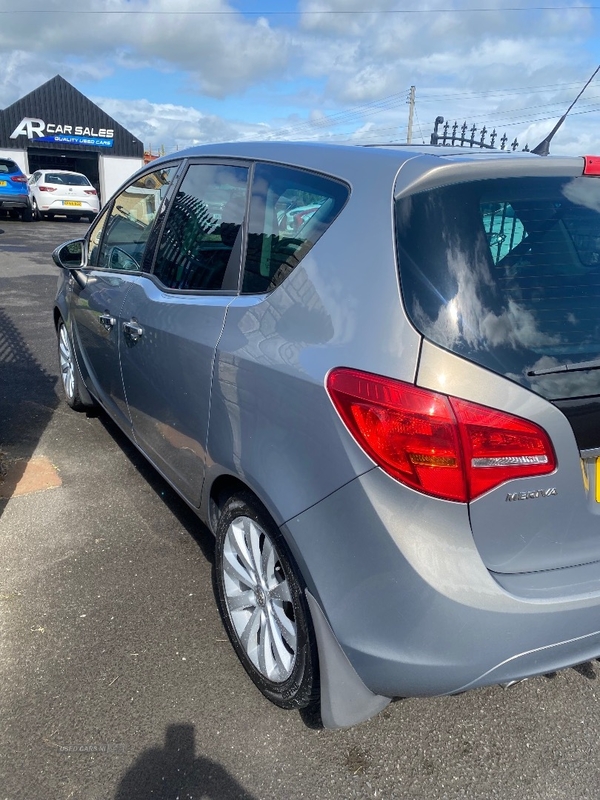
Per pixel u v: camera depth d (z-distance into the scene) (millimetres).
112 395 3738
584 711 2377
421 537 1704
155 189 3389
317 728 2260
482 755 2182
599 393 1767
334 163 2209
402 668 1771
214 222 2734
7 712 2248
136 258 3398
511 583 1764
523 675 1798
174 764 2100
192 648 2584
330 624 1890
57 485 3822
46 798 1971
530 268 1840
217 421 2350
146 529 3402
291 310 2076
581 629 1801
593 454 1785
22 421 4730
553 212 1940
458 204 1834
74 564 3080
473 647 1718
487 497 1696
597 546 1882
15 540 3256
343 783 2066
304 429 1899
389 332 1752
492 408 1671
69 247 4211
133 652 2547
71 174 22062
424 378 1677
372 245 1880
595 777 2113
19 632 2619
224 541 2480
